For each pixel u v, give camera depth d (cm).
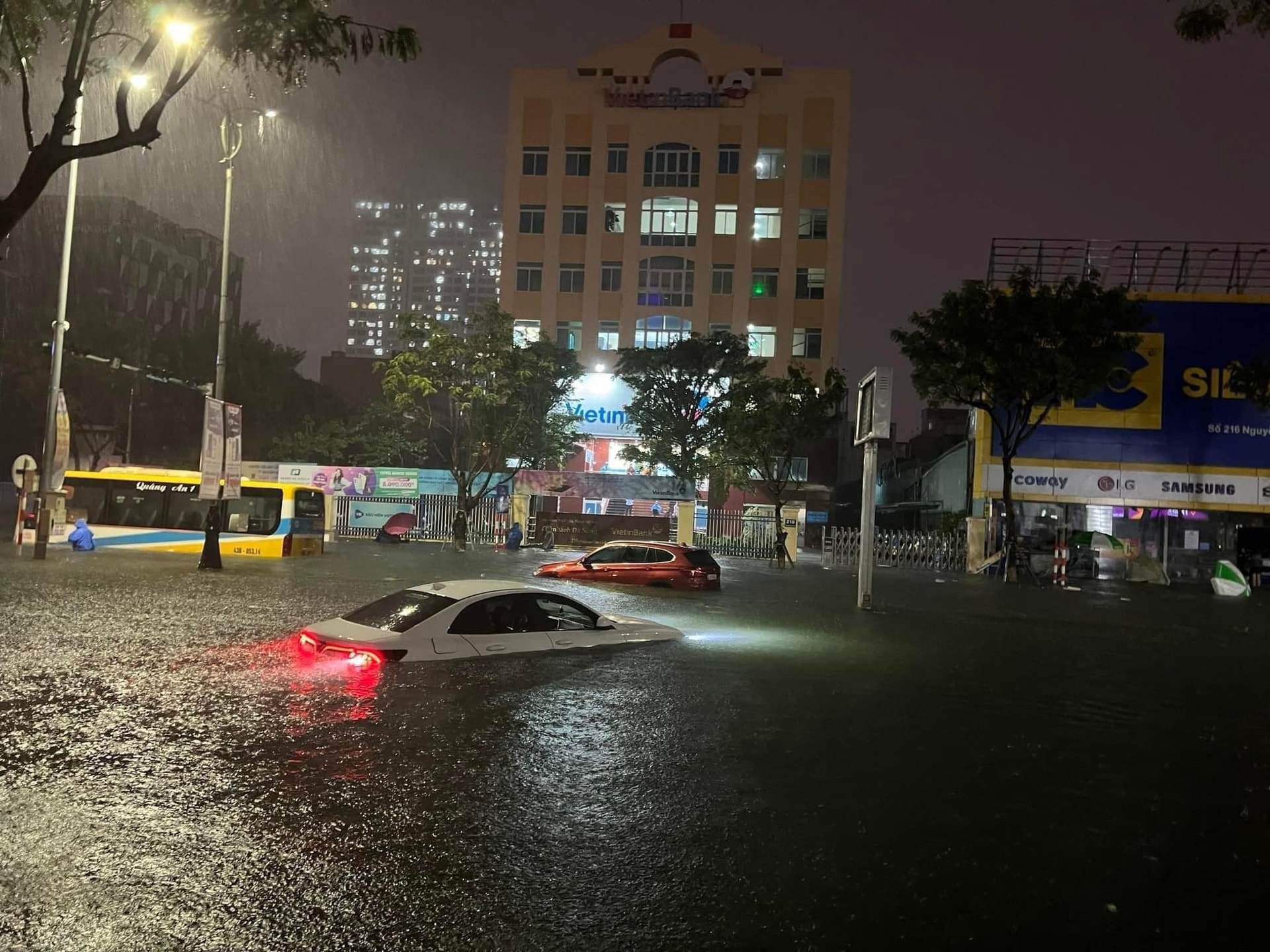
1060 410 3453
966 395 3164
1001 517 3453
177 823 496
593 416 5272
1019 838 518
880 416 1878
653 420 4600
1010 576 3034
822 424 3716
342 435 4841
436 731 705
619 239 5869
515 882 434
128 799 531
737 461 3781
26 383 4838
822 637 1385
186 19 693
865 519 1925
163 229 7406
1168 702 970
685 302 5812
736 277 5791
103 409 5234
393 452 4650
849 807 565
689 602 1903
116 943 364
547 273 5884
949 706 894
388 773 598
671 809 548
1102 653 1354
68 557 2417
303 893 414
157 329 7444
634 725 750
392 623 980
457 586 1049
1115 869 476
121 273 6950
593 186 5878
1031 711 891
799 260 5772
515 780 593
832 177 5778
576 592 1980
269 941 368
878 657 1198
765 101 5859
